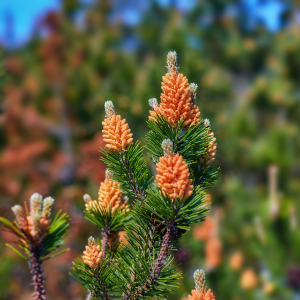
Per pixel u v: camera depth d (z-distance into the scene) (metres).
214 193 1.49
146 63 2.21
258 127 1.92
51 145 2.37
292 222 0.82
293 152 1.48
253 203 1.22
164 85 0.48
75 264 0.48
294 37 2.14
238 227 1.10
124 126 0.49
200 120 0.49
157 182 0.47
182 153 0.48
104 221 0.50
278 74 2.17
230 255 1.04
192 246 1.04
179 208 0.46
